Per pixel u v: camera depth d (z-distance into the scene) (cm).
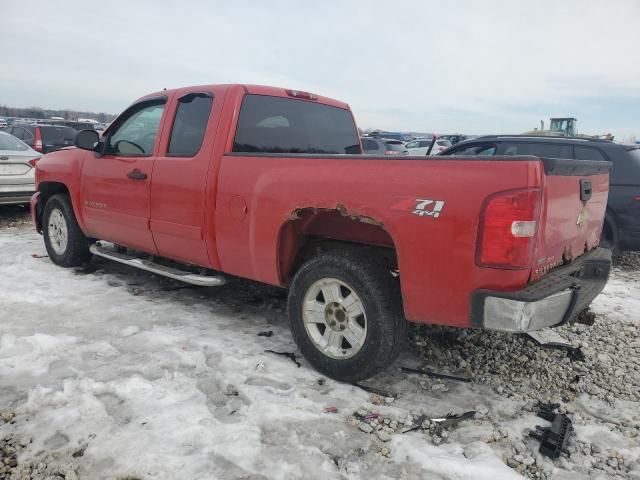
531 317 258
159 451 256
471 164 269
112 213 492
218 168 386
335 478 244
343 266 318
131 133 483
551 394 330
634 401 326
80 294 489
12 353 358
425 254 282
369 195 300
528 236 258
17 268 580
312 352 342
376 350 309
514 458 263
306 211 341
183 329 409
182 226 417
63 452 255
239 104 400
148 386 314
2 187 861
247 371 341
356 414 296
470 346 395
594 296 330
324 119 482
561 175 287
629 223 667
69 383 314
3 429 272
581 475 253
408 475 248
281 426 281
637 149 684
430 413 301
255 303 481
